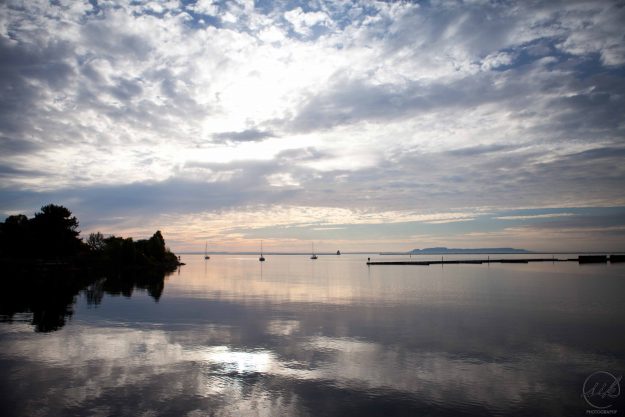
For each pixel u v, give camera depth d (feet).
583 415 43.47
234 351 67.05
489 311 107.24
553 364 60.29
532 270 305.12
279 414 43.09
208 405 45.37
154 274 280.10
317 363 60.75
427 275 259.19
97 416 42.27
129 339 75.00
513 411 44.34
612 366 59.26
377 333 80.43
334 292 157.17
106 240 377.30
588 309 109.60
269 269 374.84
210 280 223.71
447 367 58.90
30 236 256.93
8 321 92.43
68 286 178.81
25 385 50.93
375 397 47.88
